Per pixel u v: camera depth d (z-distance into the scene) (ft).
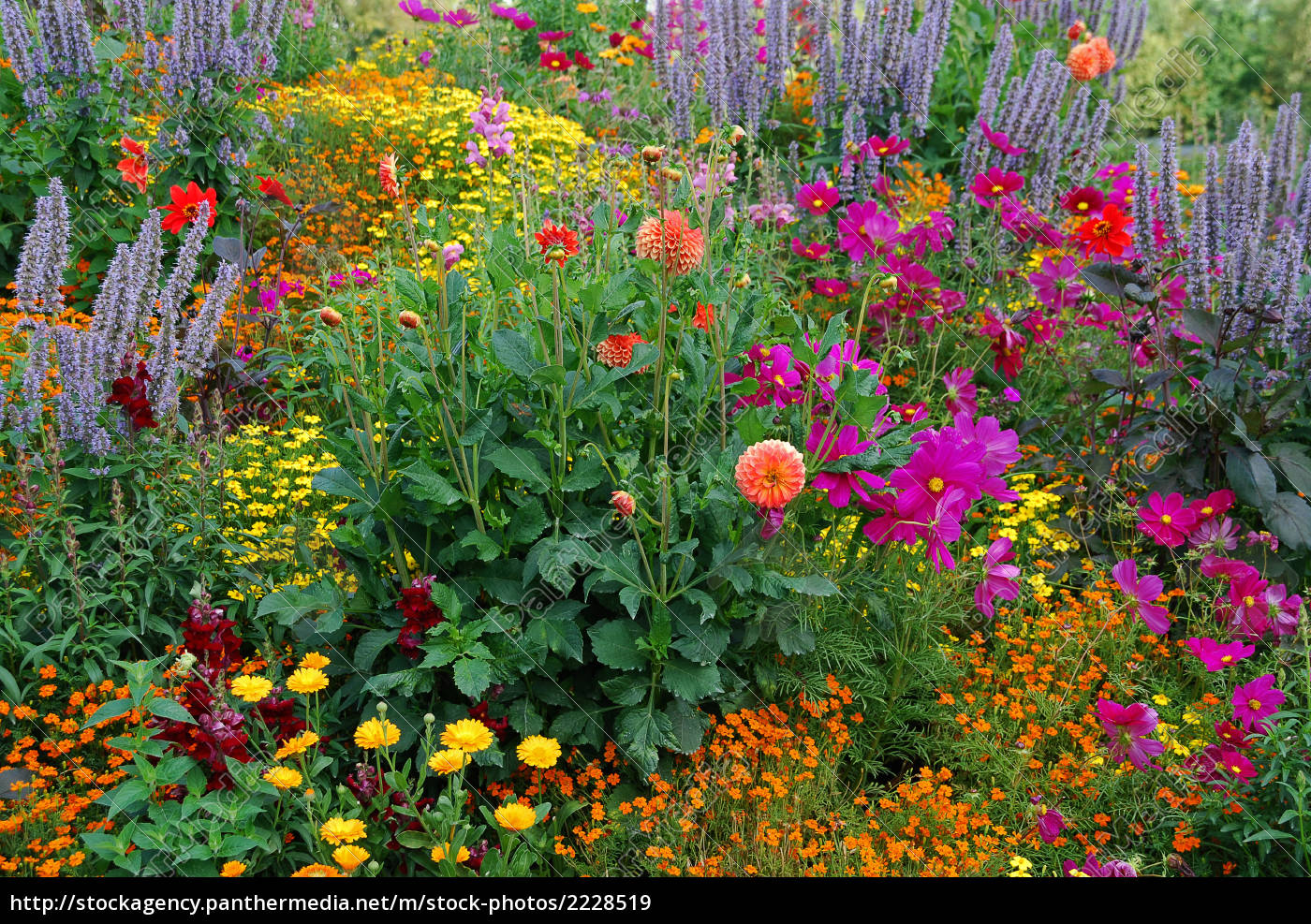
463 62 24.12
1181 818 7.52
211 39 14.02
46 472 8.39
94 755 7.55
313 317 12.13
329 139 18.01
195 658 6.70
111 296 8.72
